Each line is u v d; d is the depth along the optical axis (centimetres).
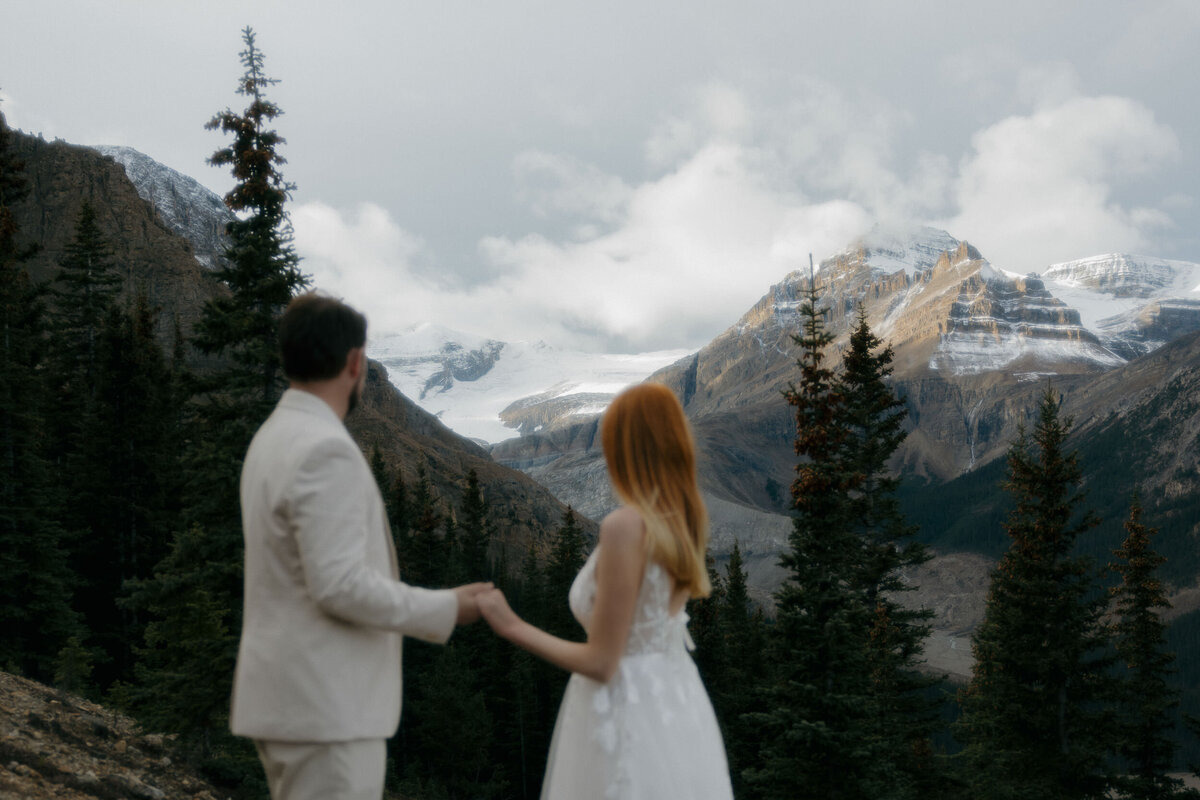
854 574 2505
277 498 306
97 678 3409
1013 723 2644
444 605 320
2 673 1504
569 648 330
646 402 344
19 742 1058
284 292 1734
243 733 310
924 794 2562
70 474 3725
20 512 2781
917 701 2628
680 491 344
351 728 305
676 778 339
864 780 1870
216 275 1741
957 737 2752
